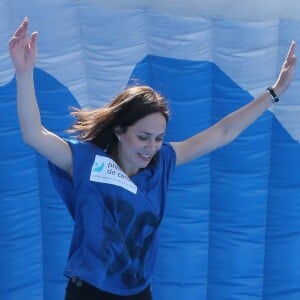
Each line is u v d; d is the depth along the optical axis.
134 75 7.27
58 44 7.09
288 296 7.98
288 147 7.63
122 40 7.18
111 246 4.18
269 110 7.52
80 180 4.19
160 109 4.08
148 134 4.08
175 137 7.42
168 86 7.31
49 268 7.71
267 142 7.61
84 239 4.19
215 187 7.68
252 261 7.84
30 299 7.68
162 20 7.16
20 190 7.37
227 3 7.19
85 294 4.30
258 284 7.91
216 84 7.40
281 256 7.88
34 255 7.61
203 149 4.79
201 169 7.61
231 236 7.76
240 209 7.70
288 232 7.82
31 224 7.52
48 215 7.57
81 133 4.41
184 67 7.29
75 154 4.18
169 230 7.70
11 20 6.94
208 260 7.84
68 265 4.26
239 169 7.61
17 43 3.84
